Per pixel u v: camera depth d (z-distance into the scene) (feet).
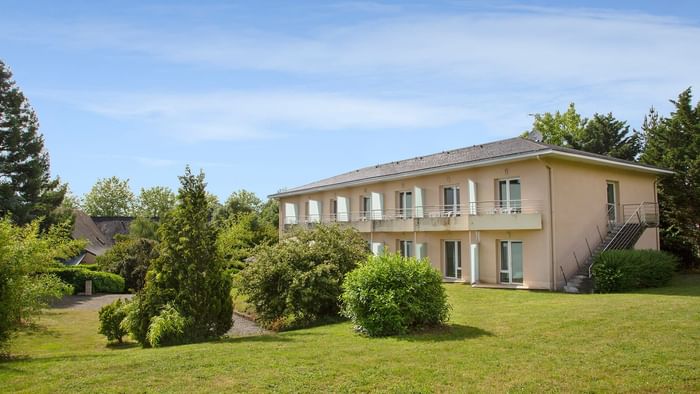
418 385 22.13
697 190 80.48
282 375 23.98
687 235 86.12
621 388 21.24
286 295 48.62
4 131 111.75
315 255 51.03
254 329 54.19
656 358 25.45
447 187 83.35
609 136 132.16
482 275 75.10
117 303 47.85
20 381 23.89
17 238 43.80
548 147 68.74
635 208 78.84
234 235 95.61
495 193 74.13
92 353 35.35
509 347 28.89
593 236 71.77
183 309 38.09
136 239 112.47
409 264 36.19
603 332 32.14
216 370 25.08
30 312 40.86
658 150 91.81
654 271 61.41
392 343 31.14
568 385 21.72
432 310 35.63
